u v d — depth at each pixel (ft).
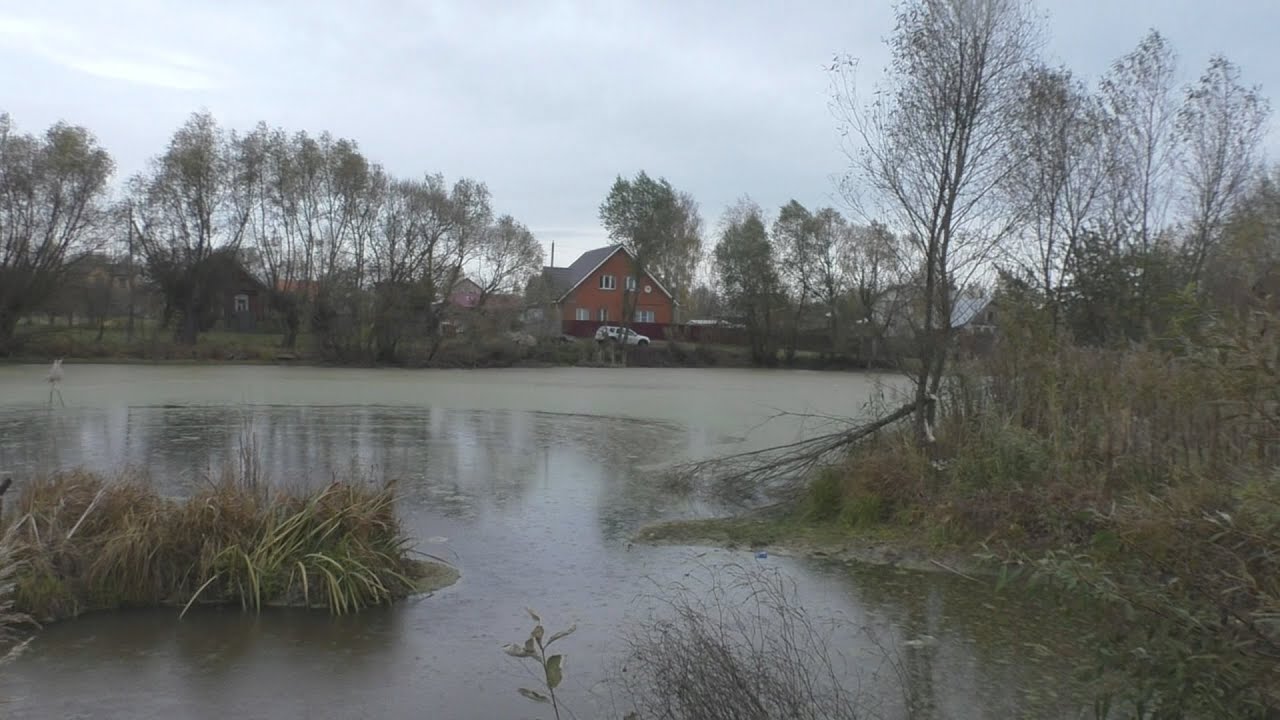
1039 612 20.10
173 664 16.90
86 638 18.12
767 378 127.34
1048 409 26.71
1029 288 33.12
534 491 35.14
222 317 152.35
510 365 146.51
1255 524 9.22
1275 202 36.63
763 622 17.80
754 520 29.86
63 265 127.65
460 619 19.58
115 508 21.25
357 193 140.36
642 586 22.12
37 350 125.08
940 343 29.68
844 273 160.56
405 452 45.32
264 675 16.46
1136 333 36.04
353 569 20.65
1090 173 39.34
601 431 56.85
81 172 127.34
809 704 13.01
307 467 39.68
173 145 142.00
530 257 154.10
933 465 27.99
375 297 135.85
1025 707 14.89
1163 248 39.17
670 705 12.62
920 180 29.73
